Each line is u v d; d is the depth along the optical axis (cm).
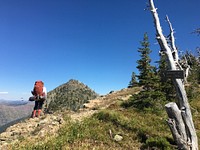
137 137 1498
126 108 2319
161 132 1641
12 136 1619
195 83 3238
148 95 2286
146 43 2470
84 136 1452
